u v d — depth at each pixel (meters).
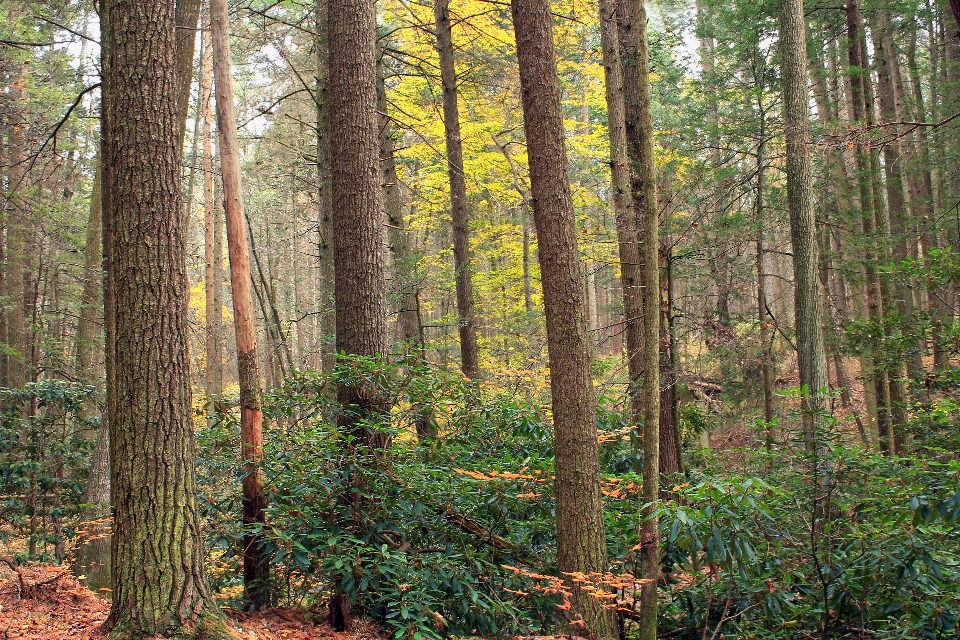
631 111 9.57
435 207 16.50
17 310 15.56
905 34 17.55
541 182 5.54
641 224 8.98
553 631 5.61
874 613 5.39
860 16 12.88
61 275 16.89
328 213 11.38
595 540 5.39
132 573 4.09
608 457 7.78
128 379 4.18
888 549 5.13
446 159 12.93
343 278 7.33
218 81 6.13
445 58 12.40
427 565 5.71
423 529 6.27
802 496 5.79
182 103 8.77
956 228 14.26
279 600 6.42
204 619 4.17
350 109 7.46
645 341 5.27
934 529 5.29
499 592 6.14
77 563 8.70
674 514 4.93
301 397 6.85
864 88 13.27
